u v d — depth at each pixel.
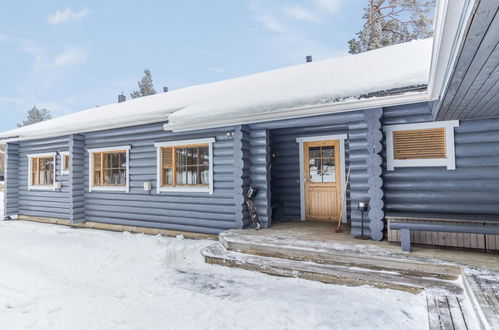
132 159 7.12
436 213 4.24
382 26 15.95
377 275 3.50
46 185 8.64
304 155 6.29
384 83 4.13
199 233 6.13
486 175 4.03
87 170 7.88
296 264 3.98
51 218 8.47
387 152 4.54
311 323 2.79
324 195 6.11
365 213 4.58
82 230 7.35
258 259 4.28
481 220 3.60
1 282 3.91
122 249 5.19
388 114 4.51
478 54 2.12
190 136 6.26
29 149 9.08
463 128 4.14
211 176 5.96
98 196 7.67
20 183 9.29
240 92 6.32
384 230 4.45
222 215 5.84
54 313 3.05
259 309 3.09
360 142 4.56
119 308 3.16
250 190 5.34
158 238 6.03
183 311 3.09
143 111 6.85
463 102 3.28
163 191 6.59
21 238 6.62
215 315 2.99
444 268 3.29
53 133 7.80
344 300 3.24
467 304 2.76
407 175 4.43
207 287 3.71
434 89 3.33
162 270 4.33
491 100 3.19
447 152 4.20
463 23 1.80
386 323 2.76
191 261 4.70
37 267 4.54
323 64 7.08
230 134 5.70
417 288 3.21
